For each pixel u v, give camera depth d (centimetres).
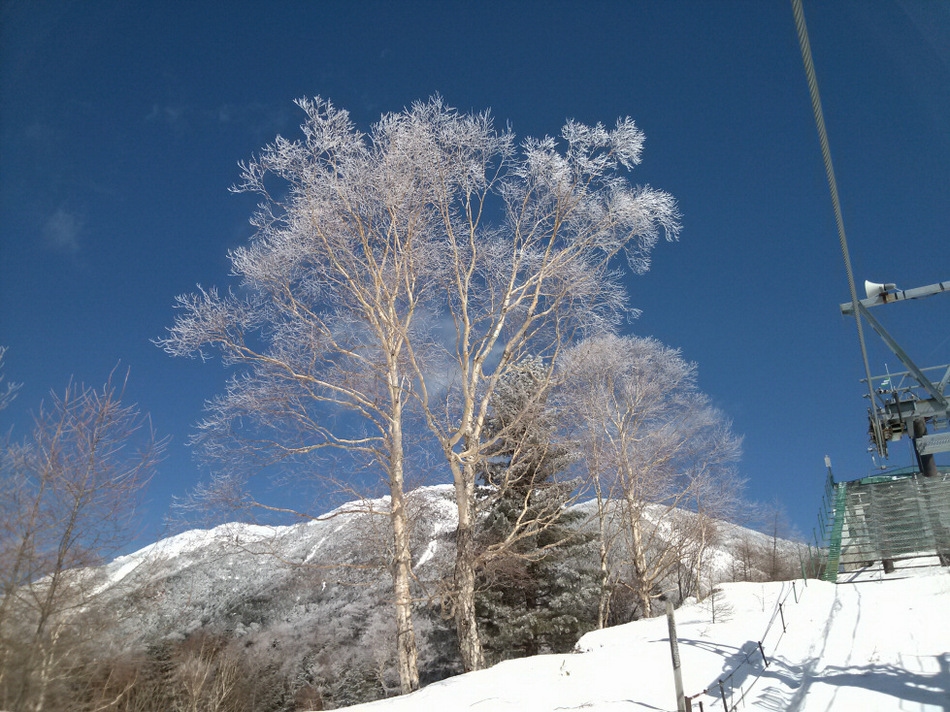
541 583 2727
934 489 2733
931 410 2470
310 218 1764
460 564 1769
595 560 2998
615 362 2780
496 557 1911
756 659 1234
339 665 2909
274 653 2772
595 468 2475
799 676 1093
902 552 2289
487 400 1919
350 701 2791
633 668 1258
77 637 1189
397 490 1767
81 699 1239
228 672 2148
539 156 1936
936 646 1170
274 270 1781
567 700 1107
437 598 1919
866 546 2394
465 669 1667
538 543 2658
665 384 2917
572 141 1922
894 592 1719
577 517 2730
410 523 1820
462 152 1933
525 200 1961
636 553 2752
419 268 1911
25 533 1154
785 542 3781
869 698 916
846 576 2283
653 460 2775
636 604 3155
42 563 1150
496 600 2684
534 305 1931
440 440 1798
